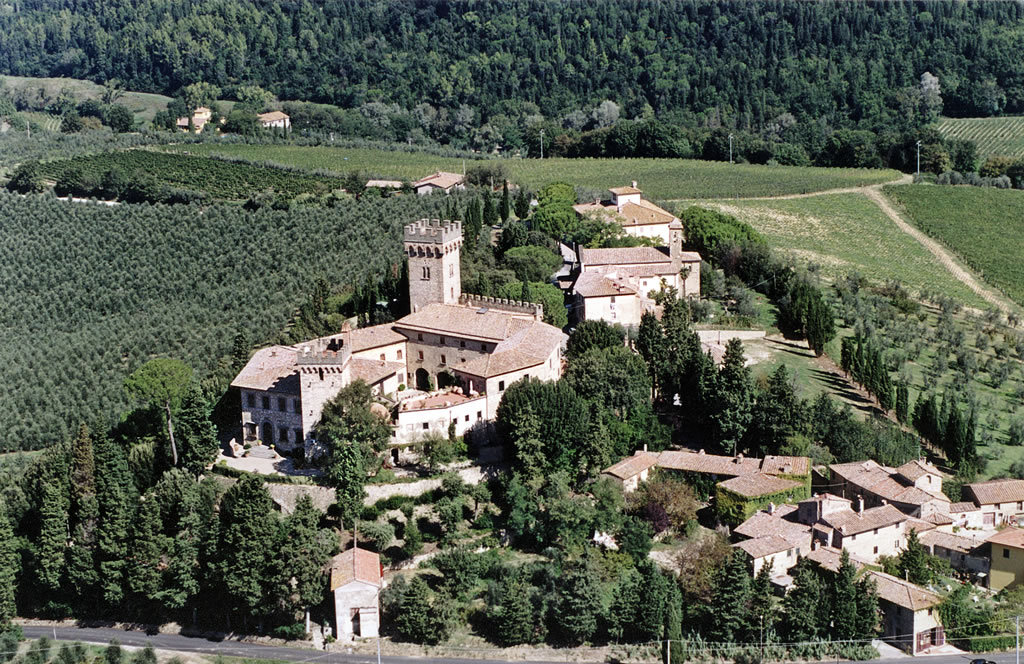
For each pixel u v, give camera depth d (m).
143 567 180.62
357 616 176.12
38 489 196.50
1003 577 185.50
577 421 198.38
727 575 173.00
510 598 173.62
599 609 173.62
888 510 193.12
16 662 173.00
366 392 193.00
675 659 169.25
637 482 199.38
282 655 173.12
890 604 175.00
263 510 179.38
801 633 172.00
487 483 196.00
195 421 198.62
